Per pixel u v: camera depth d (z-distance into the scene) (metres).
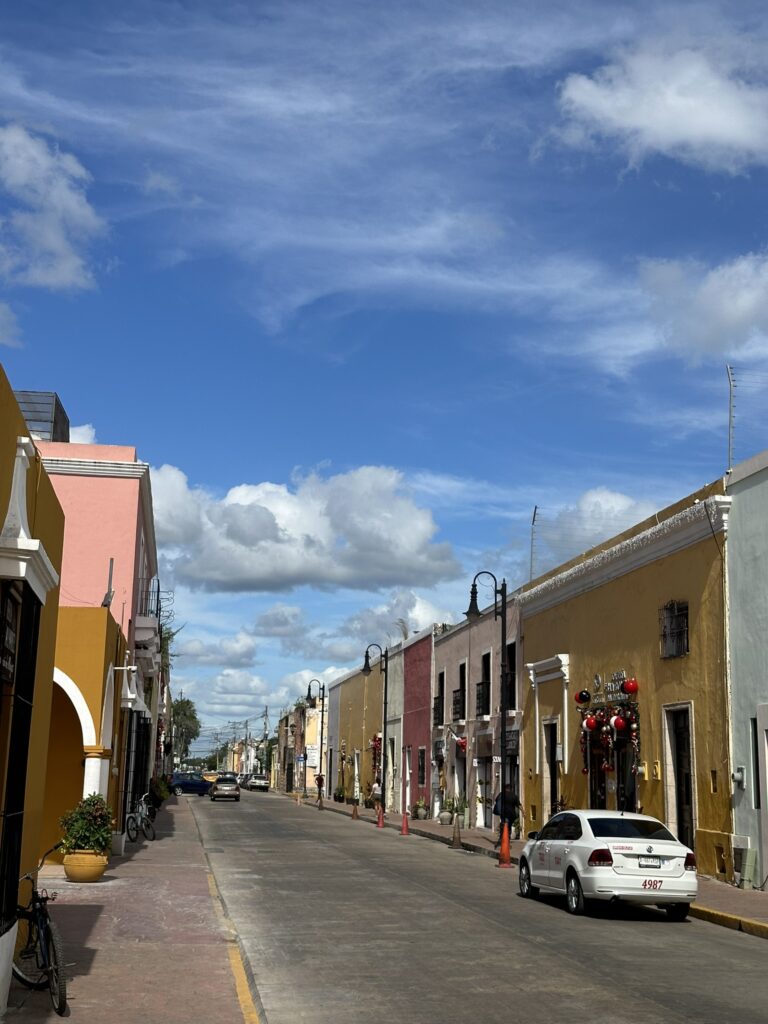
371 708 57.53
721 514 19.66
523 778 31.23
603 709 24.98
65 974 9.17
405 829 34.69
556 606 29.08
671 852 15.16
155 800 39.06
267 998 9.44
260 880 19.19
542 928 13.86
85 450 30.64
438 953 11.77
